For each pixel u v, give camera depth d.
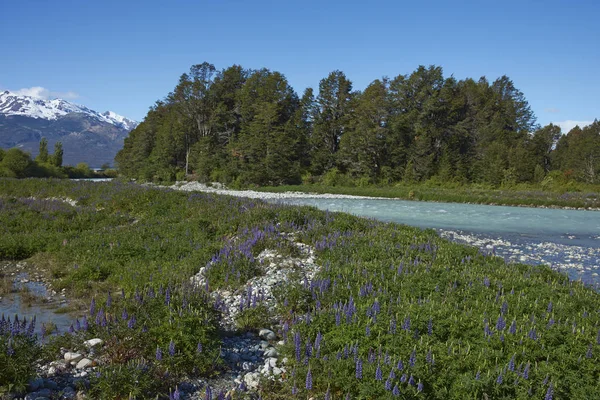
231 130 96.25
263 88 92.75
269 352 8.18
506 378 6.07
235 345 8.55
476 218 37.31
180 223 20.25
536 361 6.86
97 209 27.45
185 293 9.41
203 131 97.88
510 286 11.23
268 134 79.06
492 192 65.94
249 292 10.72
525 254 21.47
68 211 24.30
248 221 19.30
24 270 14.80
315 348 7.12
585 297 10.72
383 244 15.33
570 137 118.56
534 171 83.56
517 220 36.78
